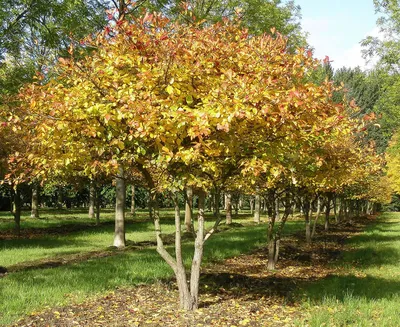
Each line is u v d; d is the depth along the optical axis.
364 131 5.89
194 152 4.76
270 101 4.68
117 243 14.50
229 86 4.75
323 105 5.27
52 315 5.76
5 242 15.80
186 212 18.78
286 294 7.39
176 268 6.20
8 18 13.60
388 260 12.02
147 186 6.60
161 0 15.00
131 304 6.42
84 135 5.47
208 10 17.14
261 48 5.67
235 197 35.12
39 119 5.39
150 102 4.77
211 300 6.75
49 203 40.62
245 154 5.52
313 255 13.33
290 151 5.68
